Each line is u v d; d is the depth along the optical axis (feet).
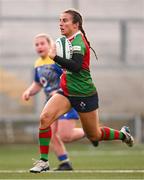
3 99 168.35
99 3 183.93
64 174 76.33
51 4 183.62
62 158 87.25
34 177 71.67
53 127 87.35
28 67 173.17
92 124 64.03
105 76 176.35
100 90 175.32
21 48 178.29
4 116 165.99
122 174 75.31
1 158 118.62
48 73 87.81
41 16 181.37
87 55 62.18
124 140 69.62
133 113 173.88
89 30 181.06
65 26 61.62
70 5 183.93
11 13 181.06
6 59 176.35
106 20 181.06
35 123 165.17
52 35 181.37
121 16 182.19
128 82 176.35
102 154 130.41
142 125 167.94
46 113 61.52
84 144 162.20
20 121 165.37
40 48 87.76
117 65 177.58
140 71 177.17
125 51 179.11
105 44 179.52
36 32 180.75
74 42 60.70
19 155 126.82
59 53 60.85
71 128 87.81
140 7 182.50
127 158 117.60
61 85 62.49
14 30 179.93
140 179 67.77
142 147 152.15
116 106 173.99
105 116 172.55
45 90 89.30
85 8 183.52
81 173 78.02
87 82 62.34
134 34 179.93
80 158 118.52
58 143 87.56
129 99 175.32
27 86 170.91
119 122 171.22
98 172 79.61
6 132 164.35
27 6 181.98
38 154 129.29
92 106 62.90
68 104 62.44
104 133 67.56
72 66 59.52
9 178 70.13
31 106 165.99
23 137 164.25
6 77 170.81
